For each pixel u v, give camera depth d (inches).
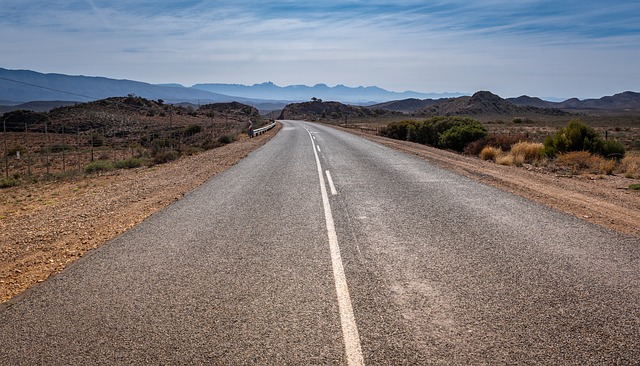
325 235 256.5
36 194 543.2
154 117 3555.6
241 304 162.1
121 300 168.2
